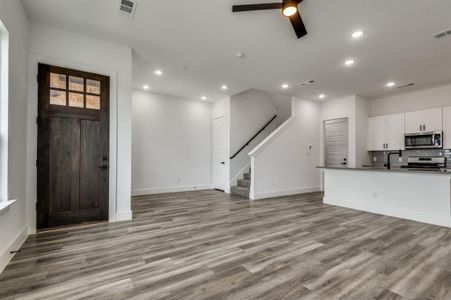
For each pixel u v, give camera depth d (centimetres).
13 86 238
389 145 581
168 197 560
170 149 633
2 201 217
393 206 399
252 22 287
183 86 549
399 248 257
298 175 639
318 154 689
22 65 267
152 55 382
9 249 221
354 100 605
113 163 347
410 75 460
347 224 349
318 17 272
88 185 329
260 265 216
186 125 662
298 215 401
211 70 445
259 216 392
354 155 599
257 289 178
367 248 257
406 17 271
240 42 337
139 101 586
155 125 610
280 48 353
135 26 300
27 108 288
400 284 185
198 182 680
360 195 447
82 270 204
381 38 320
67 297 166
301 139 648
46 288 177
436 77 470
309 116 668
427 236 298
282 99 781
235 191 605
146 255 236
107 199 341
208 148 703
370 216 398
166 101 627
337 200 483
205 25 295
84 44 325
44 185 299
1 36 221
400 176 392
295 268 211
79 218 323
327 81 502
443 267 214
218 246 261
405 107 586
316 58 388
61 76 311
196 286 181
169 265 215
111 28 306
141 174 589
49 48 303
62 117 310
